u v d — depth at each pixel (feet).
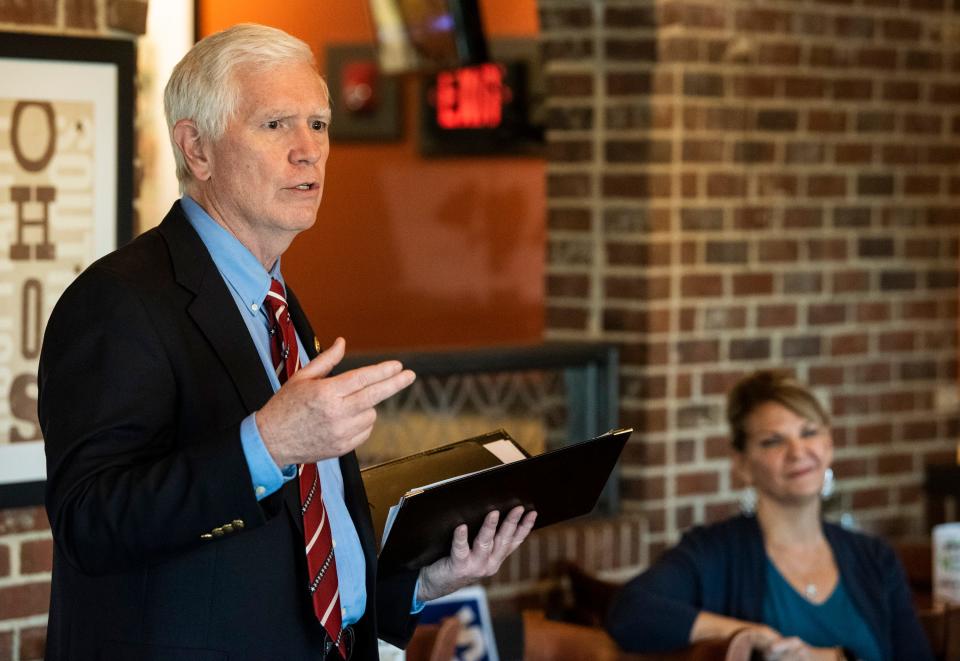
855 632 32.65
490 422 41.37
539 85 59.67
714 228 41.37
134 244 18.33
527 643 32.42
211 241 18.66
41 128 29.37
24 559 29.86
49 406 17.16
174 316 17.63
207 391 17.62
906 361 45.19
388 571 20.20
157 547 16.33
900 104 44.55
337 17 62.69
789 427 32.63
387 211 63.36
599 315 41.22
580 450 19.56
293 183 18.43
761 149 42.04
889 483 45.06
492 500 19.44
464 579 20.42
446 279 62.59
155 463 16.51
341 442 16.21
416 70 50.16
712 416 41.52
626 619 31.27
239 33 18.61
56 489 16.72
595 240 41.14
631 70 40.42
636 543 40.14
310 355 20.20
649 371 40.50
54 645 18.20
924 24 44.78
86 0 29.96
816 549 33.27
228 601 17.35
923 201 45.19
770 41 41.93
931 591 39.19
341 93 63.31
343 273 64.34
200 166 18.72
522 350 39.45
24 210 29.30
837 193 43.52
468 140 61.11
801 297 43.04
